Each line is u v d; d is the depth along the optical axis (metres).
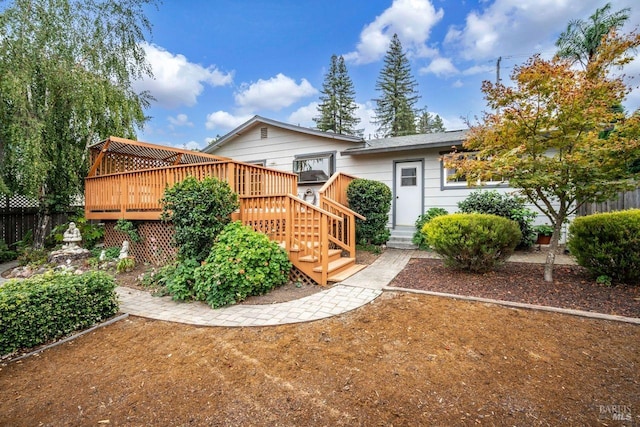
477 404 1.95
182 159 9.01
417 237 7.41
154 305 3.99
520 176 4.16
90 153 7.82
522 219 6.57
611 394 2.01
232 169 5.28
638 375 2.21
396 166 8.81
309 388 2.15
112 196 6.98
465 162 4.61
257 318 3.45
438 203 8.21
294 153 10.23
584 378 2.19
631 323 2.98
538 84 3.99
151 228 6.44
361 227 7.48
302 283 4.77
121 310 3.80
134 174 6.46
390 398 2.02
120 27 8.50
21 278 5.81
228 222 4.97
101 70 8.25
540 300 3.64
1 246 7.59
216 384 2.23
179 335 3.08
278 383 2.22
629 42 3.66
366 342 2.82
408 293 4.12
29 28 7.00
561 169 3.93
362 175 9.24
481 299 3.73
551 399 1.97
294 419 1.85
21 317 2.82
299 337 2.96
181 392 2.15
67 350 2.84
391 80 28.05
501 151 4.51
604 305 3.41
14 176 7.42
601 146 3.83
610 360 2.41
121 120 8.62
